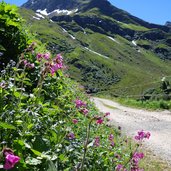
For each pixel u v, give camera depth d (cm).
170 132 2512
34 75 1033
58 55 670
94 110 1980
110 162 888
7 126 479
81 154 705
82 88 2348
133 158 812
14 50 1152
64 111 871
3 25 1156
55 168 507
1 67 1093
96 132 1164
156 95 5762
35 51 1166
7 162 303
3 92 632
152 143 1964
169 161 1597
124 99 6256
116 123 2664
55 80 1110
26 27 1304
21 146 516
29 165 521
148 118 3319
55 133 650
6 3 1202
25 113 616
